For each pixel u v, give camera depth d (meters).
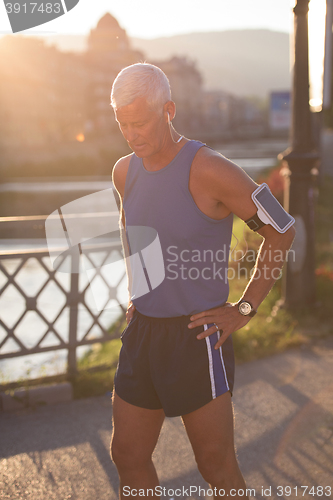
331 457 2.64
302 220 5.02
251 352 4.14
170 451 2.72
